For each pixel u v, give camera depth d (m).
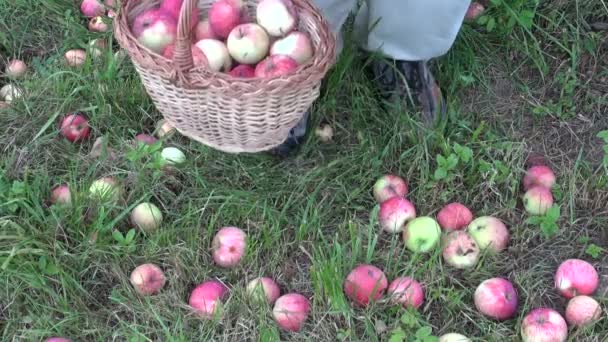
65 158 1.56
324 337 1.30
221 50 1.41
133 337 1.28
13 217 1.42
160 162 1.49
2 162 1.55
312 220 1.45
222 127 1.32
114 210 1.46
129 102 1.65
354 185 1.55
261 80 1.23
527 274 1.40
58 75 1.69
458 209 1.46
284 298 1.33
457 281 1.38
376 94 1.68
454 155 1.50
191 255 1.41
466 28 1.79
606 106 1.71
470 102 1.72
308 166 1.57
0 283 1.35
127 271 1.40
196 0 1.17
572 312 1.32
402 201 1.45
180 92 1.25
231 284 1.39
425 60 1.58
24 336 1.29
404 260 1.42
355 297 1.33
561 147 1.64
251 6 1.49
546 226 1.43
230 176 1.55
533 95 1.74
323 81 1.66
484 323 1.33
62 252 1.38
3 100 1.70
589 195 1.53
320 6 1.50
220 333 1.32
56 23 1.85
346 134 1.63
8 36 1.82
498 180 1.53
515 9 1.81
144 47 1.25
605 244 1.47
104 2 1.80
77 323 1.32
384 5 1.50
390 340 1.26
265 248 1.43
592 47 1.79
